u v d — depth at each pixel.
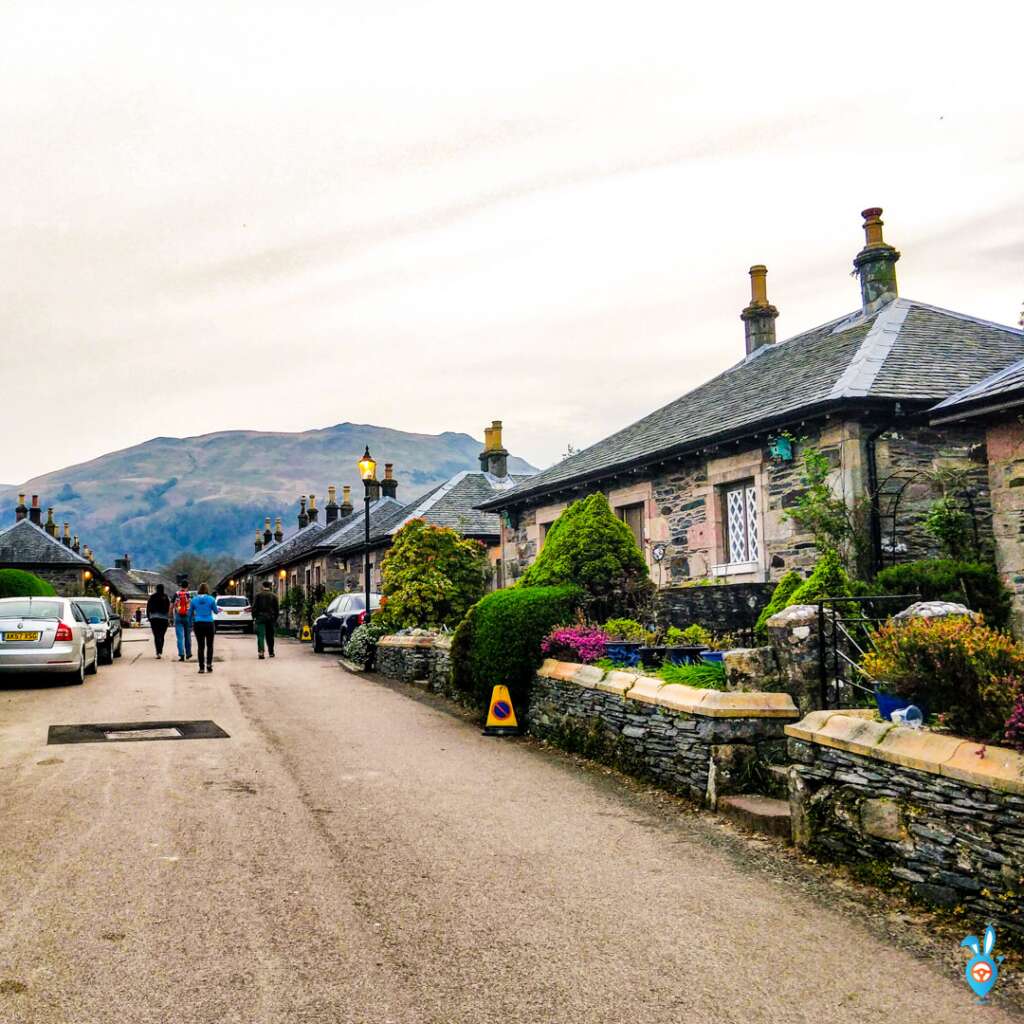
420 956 4.38
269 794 7.50
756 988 4.09
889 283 17.05
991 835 4.69
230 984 4.06
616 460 17.34
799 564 13.09
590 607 11.48
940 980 4.18
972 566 10.23
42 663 14.46
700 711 7.30
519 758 9.27
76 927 4.66
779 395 14.71
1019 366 10.52
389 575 19.42
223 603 39.28
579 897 5.21
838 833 5.80
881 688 5.82
